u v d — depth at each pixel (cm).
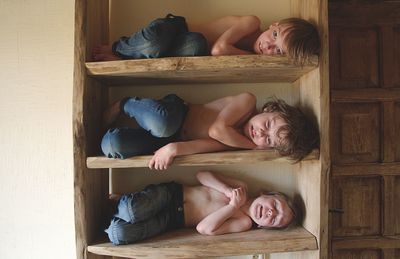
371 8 117
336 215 117
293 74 100
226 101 106
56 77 114
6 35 115
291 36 87
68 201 114
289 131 90
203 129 104
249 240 92
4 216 115
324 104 88
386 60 117
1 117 115
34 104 115
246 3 113
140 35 89
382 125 117
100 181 102
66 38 114
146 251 89
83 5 89
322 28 88
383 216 117
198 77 100
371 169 116
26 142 115
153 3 112
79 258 89
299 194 107
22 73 115
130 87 113
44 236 115
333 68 117
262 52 95
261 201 102
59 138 114
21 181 115
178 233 100
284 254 115
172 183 108
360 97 116
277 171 113
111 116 102
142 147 91
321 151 89
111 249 89
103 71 88
